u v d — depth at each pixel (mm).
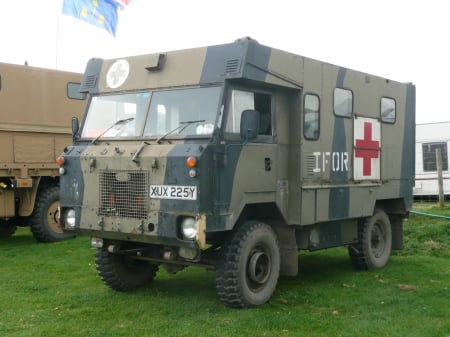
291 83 7582
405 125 10352
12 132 11633
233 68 6781
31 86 12008
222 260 6891
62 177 7387
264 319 6551
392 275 9047
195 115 6848
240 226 7129
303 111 7816
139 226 6668
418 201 20734
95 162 7043
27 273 9070
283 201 7680
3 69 11578
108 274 7723
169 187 6480
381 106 9664
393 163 9977
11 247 11578
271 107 7492
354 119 8953
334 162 8477
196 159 6285
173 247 6797
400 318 6672
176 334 6039
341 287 8250
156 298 7527
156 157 6559
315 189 8008
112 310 6969
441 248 11492
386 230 9930
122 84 7613
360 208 9047
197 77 6996
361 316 6762
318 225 8453
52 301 7391
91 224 7082
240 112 6996
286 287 8227
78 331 6172
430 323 6492
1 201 11602
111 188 6926
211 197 6469
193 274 8977
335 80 8508
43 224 12109
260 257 7207
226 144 6660
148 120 7207
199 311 6895
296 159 7758
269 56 7195
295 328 6285
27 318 6645
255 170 7141
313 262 10164
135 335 6035
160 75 7316
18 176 11656
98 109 7742
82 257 10430
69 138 12625
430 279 8695
